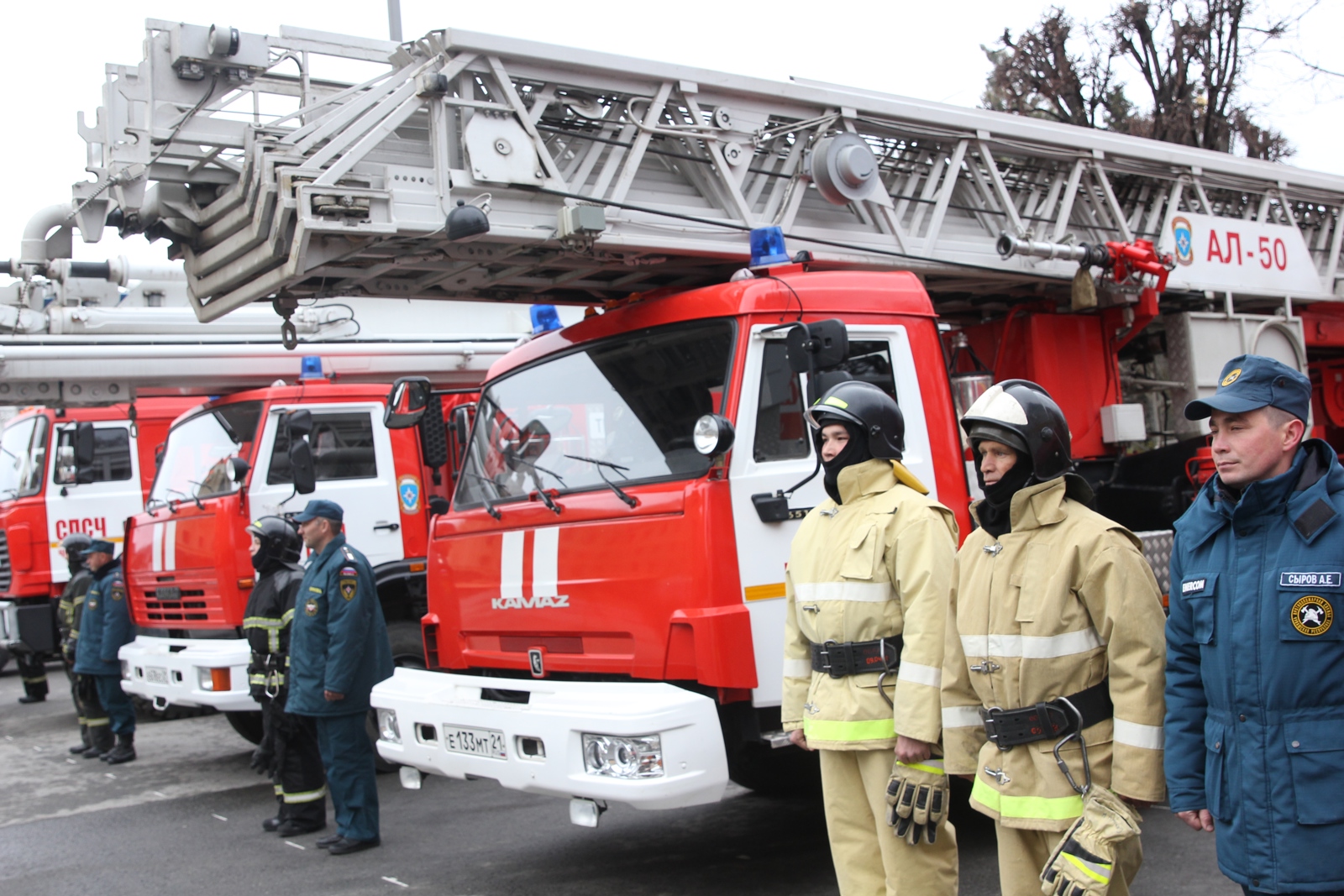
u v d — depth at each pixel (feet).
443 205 16.60
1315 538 8.63
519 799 23.43
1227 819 8.93
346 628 18.98
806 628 12.58
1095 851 9.59
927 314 17.61
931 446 17.08
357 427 26.94
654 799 13.78
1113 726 10.05
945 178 21.70
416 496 27.40
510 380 18.98
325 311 33.47
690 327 16.33
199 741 31.89
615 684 14.76
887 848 11.87
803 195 20.38
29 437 40.78
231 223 17.19
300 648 19.35
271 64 17.40
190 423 28.32
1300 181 27.02
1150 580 9.95
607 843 19.52
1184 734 9.46
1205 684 9.19
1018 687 10.18
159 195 17.63
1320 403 28.84
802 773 22.17
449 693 16.70
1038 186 23.73
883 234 20.86
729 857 18.21
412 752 16.96
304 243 15.69
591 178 18.44
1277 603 8.68
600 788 14.10
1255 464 8.91
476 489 18.85
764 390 15.57
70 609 30.71
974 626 10.52
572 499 16.51
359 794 19.72
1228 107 59.31
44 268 21.39
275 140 16.56
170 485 28.17
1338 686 8.51
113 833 22.24
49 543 39.50
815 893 16.20
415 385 21.01
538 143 17.33
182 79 17.04
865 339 16.76
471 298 20.12
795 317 16.14
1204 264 24.93
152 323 34.27
